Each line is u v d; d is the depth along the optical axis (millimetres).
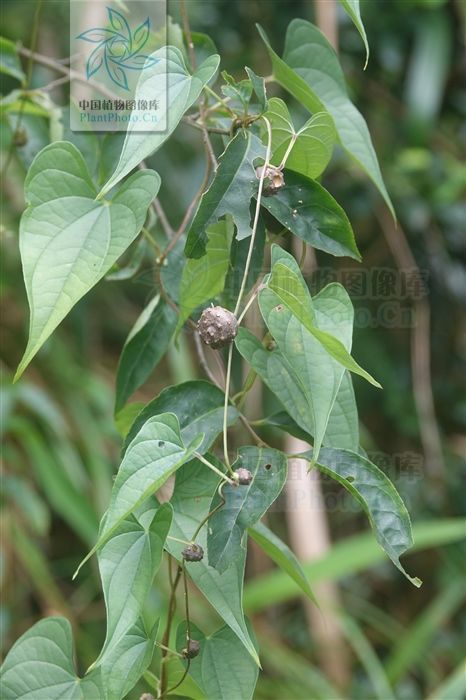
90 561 1814
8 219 1645
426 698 1874
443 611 1745
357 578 2012
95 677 863
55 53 1730
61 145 847
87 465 1771
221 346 825
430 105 1761
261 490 829
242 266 880
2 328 1864
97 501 1639
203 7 1735
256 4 1719
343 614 1688
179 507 849
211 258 892
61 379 1794
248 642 819
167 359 2008
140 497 787
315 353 821
